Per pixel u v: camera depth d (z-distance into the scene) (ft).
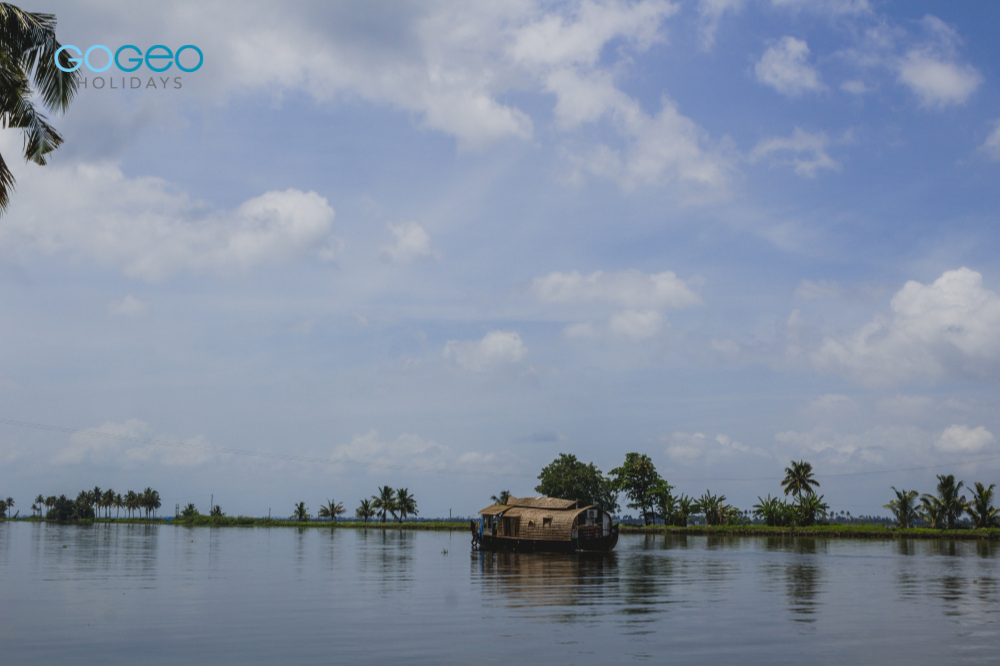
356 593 103.45
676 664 56.34
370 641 65.41
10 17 64.03
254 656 59.11
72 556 183.01
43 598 96.37
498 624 74.84
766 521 411.34
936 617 80.28
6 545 238.48
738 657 58.80
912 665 56.18
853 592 104.58
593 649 61.82
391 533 420.36
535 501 229.45
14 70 66.95
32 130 69.51
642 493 457.68
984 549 232.53
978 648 62.80
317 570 143.54
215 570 142.20
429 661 57.21
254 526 636.48
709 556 191.52
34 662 56.95
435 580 123.03
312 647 62.69
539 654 59.77
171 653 60.29
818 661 57.52
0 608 86.94
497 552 212.64
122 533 397.80
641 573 136.87
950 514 364.99
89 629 71.82
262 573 135.54
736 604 90.84
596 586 112.88
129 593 102.53
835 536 357.20
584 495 458.50
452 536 368.07
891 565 157.07
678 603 91.81
